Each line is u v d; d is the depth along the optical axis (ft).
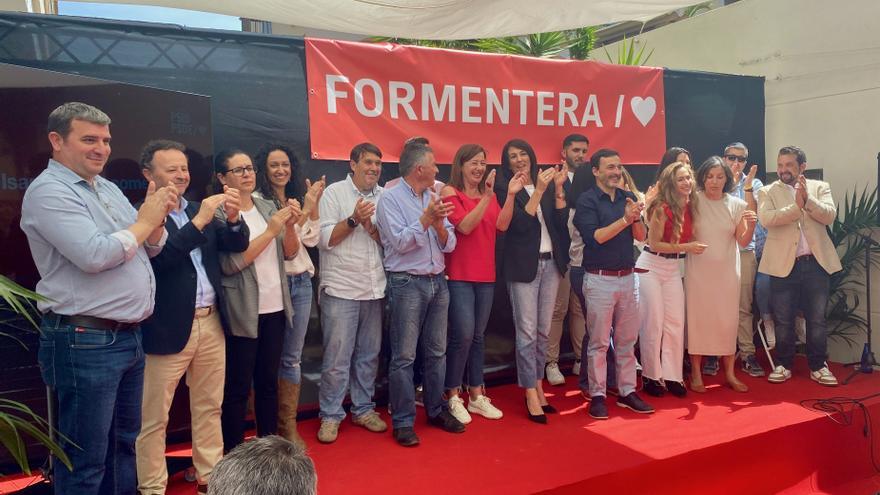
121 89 10.03
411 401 11.55
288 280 11.07
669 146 17.74
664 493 10.65
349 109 13.50
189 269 9.03
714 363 16.15
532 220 12.50
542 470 10.18
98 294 7.45
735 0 22.31
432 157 11.64
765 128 19.31
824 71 17.75
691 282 14.57
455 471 10.18
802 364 17.13
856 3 16.97
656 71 17.19
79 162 7.44
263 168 11.17
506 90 15.16
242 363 10.12
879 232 16.83
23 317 9.51
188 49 12.14
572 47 21.84
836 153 17.58
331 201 11.80
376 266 11.84
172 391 9.20
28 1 15.35
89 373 7.44
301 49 13.12
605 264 12.77
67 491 7.54
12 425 6.21
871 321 17.06
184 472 10.50
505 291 15.42
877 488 12.84
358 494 9.38
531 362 12.67
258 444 4.29
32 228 7.26
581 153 15.40
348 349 11.74
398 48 13.93
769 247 15.72
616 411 13.23
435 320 11.91
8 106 9.09
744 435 11.64
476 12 15.28
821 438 12.66
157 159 9.09
